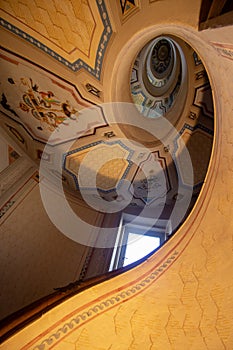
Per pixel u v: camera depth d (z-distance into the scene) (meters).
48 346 1.77
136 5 3.09
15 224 4.65
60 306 1.92
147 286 2.38
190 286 2.34
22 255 4.57
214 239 2.48
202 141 5.20
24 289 4.35
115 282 2.29
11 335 1.67
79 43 3.57
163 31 3.18
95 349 1.91
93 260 4.99
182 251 2.65
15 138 4.67
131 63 4.28
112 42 3.61
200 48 2.68
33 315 1.81
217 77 2.68
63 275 4.72
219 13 1.93
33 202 4.93
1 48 3.67
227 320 1.96
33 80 4.07
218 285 2.19
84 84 4.08
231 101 2.58
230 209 2.47
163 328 2.10
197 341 1.97
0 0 3.19
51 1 3.13
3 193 4.68
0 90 4.21
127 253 5.25
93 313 2.04
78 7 3.18
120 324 2.08
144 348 1.99
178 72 5.49
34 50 3.67
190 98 4.93
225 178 2.69
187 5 2.30
